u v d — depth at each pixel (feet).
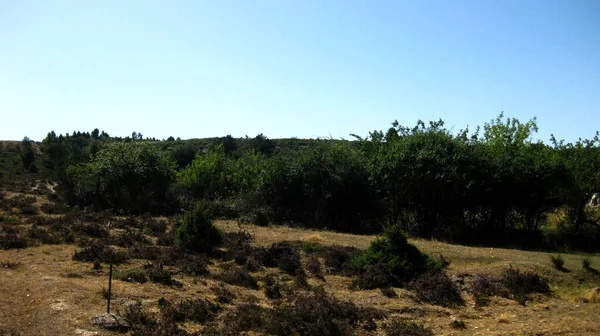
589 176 65.16
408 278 41.37
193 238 48.11
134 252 45.19
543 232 67.97
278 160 79.77
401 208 71.00
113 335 24.72
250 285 38.32
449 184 64.23
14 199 89.81
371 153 78.02
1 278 34.09
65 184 91.76
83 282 33.99
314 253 49.73
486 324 32.73
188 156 184.44
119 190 84.28
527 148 72.74
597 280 42.83
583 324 32.91
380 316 32.68
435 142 68.33
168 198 87.86
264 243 53.88
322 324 28.43
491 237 66.18
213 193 96.48
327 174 74.54
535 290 40.47
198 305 29.94
